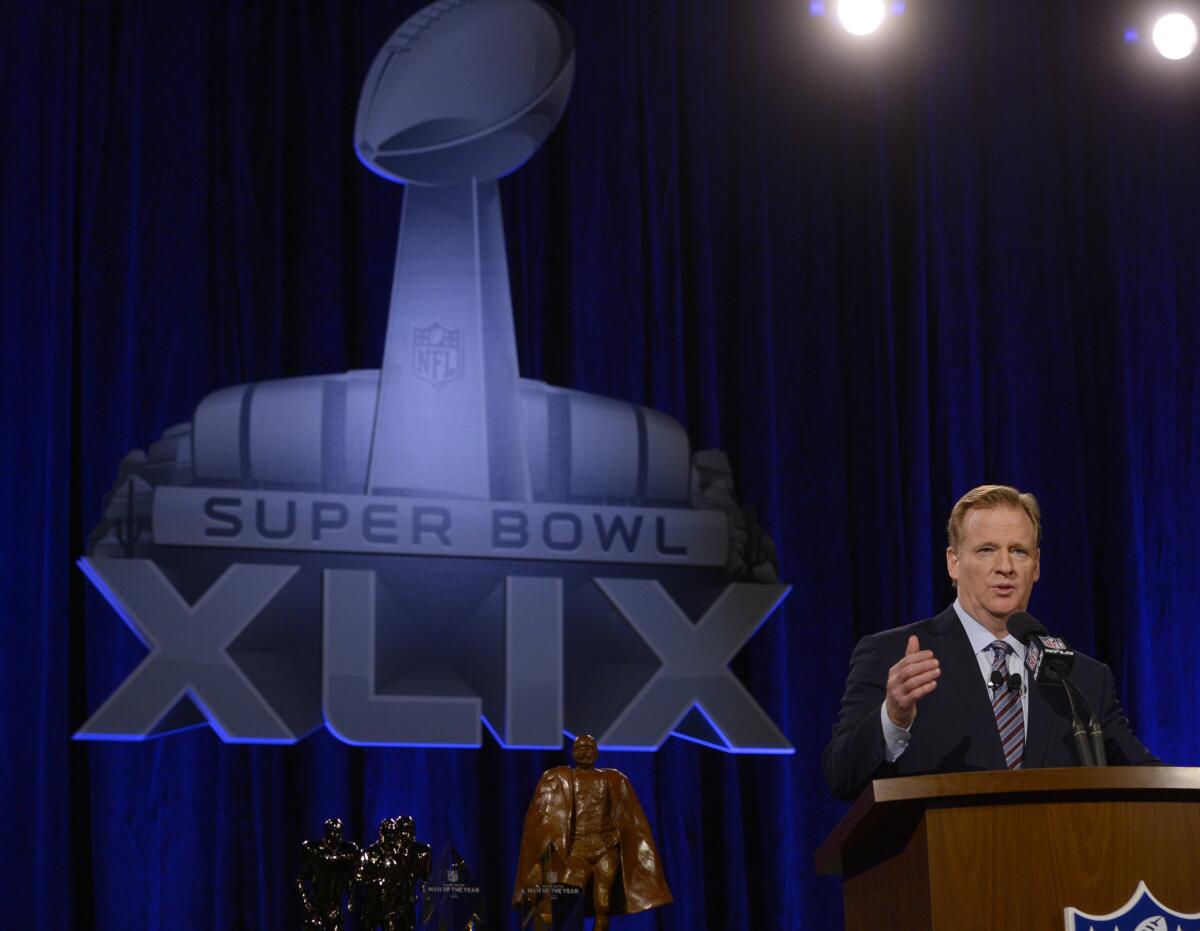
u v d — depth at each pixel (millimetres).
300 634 4883
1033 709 2570
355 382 5090
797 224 5664
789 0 5848
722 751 5129
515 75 5418
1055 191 5875
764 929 5039
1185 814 1907
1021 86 5945
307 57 5340
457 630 4973
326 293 5152
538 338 5289
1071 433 5656
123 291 4977
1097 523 5672
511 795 4914
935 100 5840
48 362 4863
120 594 4773
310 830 4773
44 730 4629
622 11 5633
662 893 3764
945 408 5578
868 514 5473
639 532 5180
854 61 5832
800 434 5496
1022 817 1909
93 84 5125
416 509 5023
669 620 5121
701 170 5566
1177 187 5965
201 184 5145
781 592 5230
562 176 5449
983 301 5723
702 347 5410
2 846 4555
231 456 4953
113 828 4633
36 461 4801
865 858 2207
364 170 5258
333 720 4820
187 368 5000
